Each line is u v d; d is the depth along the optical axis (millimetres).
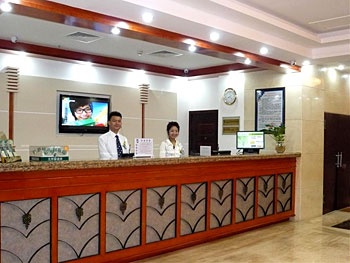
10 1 3379
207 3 4152
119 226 4086
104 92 7586
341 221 6629
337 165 7742
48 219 3529
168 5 4051
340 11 4746
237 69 7594
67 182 3631
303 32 5438
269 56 6027
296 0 4367
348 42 5742
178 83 8898
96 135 7449
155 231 4449
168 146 5195
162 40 4695
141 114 8195
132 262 4246
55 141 6891
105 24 4051
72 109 7082
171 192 4621
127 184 4125
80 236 3760
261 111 7242
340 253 4738
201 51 5297
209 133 8469
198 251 4742
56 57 6734
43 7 3588
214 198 5184
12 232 3303
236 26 4848
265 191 6059
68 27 5426
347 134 8094
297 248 4945
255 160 5801
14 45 6211
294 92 6758
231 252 4730
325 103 7367
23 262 3371
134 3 3746
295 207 6715
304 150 6750
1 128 6262
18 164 3232
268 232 5789
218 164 5195
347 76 8133
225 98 7980
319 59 6230
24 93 6512
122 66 7613
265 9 4672
